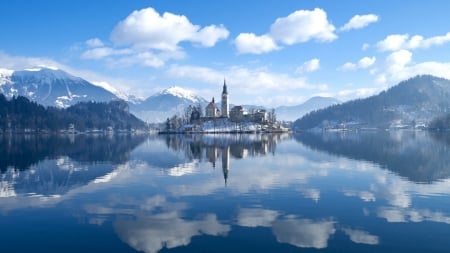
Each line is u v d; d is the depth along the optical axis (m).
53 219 31.52
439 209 33.91
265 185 46.84
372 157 83.50
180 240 25.83
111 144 155.38
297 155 90.88
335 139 192.38
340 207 34.81
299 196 39.88
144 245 24.95
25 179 53.53
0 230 28.56
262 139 196.50
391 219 30.59
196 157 87.31
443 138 185.62
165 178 53.50
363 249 23.92
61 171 62.22
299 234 26.89
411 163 70.38
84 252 23.92
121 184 48.62
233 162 75.00
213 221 30.38
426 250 23.77
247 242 25.28
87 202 37.78
